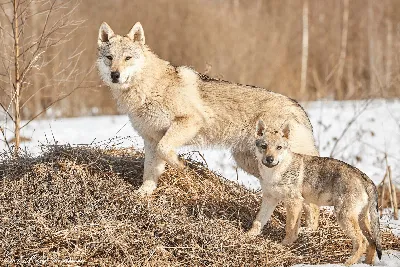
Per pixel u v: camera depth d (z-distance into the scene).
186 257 9.59
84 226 9.75
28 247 9.41
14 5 13.69
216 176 12.59
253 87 11.91
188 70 12.05
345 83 36.31
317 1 42.00
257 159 10.83
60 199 10.45
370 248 9.80
